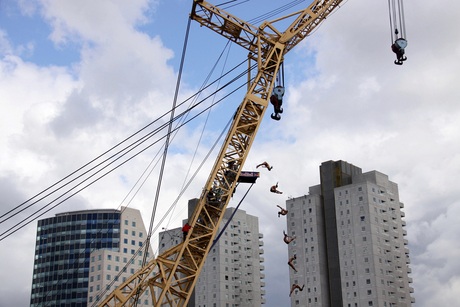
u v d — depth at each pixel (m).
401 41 59.38
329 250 141.00
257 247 161.88
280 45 60.81
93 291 138.75
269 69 60.78
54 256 165.25
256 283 155.75
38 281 165.25
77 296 157.50
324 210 146.38
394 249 139.62
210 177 56.09
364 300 130.38
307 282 139.50
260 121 58.41
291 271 143.00
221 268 147.75
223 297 144.88
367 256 133.62
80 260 161.00
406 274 140.25
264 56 62.00
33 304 162.62
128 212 158.38
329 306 136.62
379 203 141.50
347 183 149.50
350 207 140.88
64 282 160.75
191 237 56.25
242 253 155.75
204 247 56.00
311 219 144.62
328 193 146.88
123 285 55.16
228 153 57.47
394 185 151.25
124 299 55.16
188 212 157.25
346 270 135.62
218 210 56.50
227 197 56.19
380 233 137.62
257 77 59.53
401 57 59.84
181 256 55.09
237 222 158.75
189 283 55.06
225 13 60.03
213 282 147.25
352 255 136.12
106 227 161.25
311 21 62.16
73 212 167.38
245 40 61.75
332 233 142.12
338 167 149.50
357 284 132.75
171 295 54.69
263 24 61.00
